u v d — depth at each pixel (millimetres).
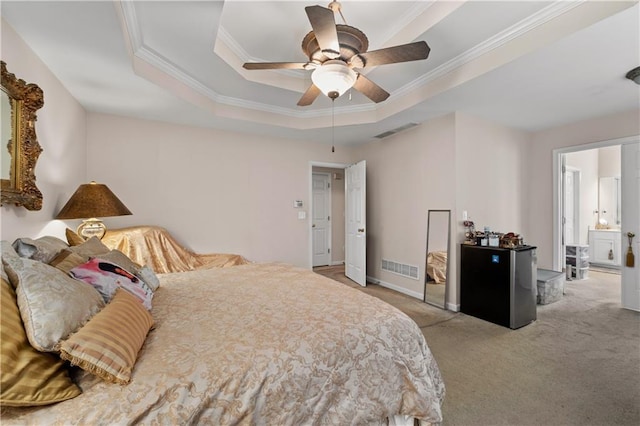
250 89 3334
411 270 4137
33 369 850
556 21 2051
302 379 1096
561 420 1617
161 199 3715
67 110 2715
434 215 3777
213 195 4070
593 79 2643
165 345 1151
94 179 3307
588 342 2578
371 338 1299
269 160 4523
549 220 4234
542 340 2631
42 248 1591
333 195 6371
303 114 4125
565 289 4254
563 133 4078
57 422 799
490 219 3854
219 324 1353
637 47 2133
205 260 3684
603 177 6246
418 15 2303
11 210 1792
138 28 2172
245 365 1053
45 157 2258
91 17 1754
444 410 1695
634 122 3426
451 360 2283
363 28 2471
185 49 2477
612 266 5738
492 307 3086
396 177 4418
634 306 3387
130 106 3168
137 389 916
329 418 1133
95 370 912
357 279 4844
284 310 1506
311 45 1929
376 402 1235
